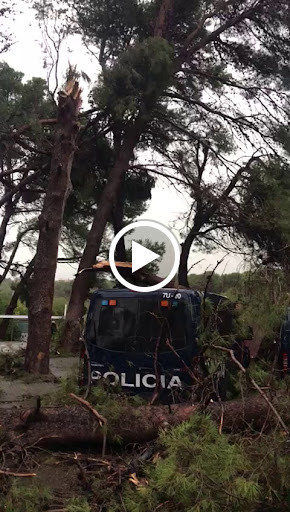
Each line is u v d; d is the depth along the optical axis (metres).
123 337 7.04
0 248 20.00
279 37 16.70
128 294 7.17
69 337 12.31
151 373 6.84
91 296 7.34
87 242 15.39
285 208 13.67
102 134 16.89
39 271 11.15
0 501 3.90
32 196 18.06
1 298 22.69
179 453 3.70
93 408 5.11
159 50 14.18
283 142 16.36
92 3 16.78
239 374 5.35
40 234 11.37
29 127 14.41
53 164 11.41
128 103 13.95
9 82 16.19
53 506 4.05
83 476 4.37
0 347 13.03
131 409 5.22
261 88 17.11
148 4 17.06
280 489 3.70
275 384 5.16
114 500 4.08
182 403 5.52
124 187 17.83
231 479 3.51
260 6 16.30
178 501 3.59
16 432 5.09
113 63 14.91
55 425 5.14
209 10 16.73
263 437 4.18
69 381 6.05
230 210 14.80
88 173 17.09
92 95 14.11
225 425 4.93
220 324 5.65
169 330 6.44
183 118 17.34
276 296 5.44
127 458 4.84
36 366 10.45
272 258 6.30
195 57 17.19
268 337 5.69
